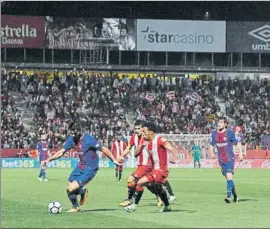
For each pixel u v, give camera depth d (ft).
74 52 288.30
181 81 293.02
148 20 290.97
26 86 277.85
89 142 76.79
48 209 77.92
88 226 63.10
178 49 293.02
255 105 290.76
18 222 66.90
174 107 282.77
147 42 291.38
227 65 300.61
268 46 297.74
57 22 283.79
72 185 77.66
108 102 279.69
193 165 250.78
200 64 298.97
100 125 265.34
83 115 272.10
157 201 94.27
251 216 74.74
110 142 258.16
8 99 269.03
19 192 117.60
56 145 251.19
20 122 260.01
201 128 277.85
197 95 289.53
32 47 281.13
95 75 288.71
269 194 113.70
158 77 294.66
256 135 274.57
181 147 251.60
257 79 299.38
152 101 284.00
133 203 79.10
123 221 67.67
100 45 288.92
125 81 289.74
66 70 287.07
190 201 97.19
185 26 293.23
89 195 110.63
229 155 95.04
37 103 273.33
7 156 244.22
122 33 289.94
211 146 96.94
